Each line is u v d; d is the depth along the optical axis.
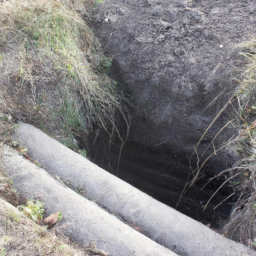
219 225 3.51
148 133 4.14
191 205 4.09
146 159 4.30
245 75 3.36
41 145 2.99
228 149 3.33
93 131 4.01
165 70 3.74
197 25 3.89
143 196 2.72
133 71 3.89
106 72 4.03
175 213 2.62
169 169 4.24
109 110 3.99
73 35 3.94
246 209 2.77
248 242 2.51
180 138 4.00
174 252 2.39
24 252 2.04
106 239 2.22
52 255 2.06
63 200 2.40
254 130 2.95
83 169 2.86
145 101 3.95
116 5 4.33
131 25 4.05
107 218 2.36
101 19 4.25
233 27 3.78
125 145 4.29
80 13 4.26
